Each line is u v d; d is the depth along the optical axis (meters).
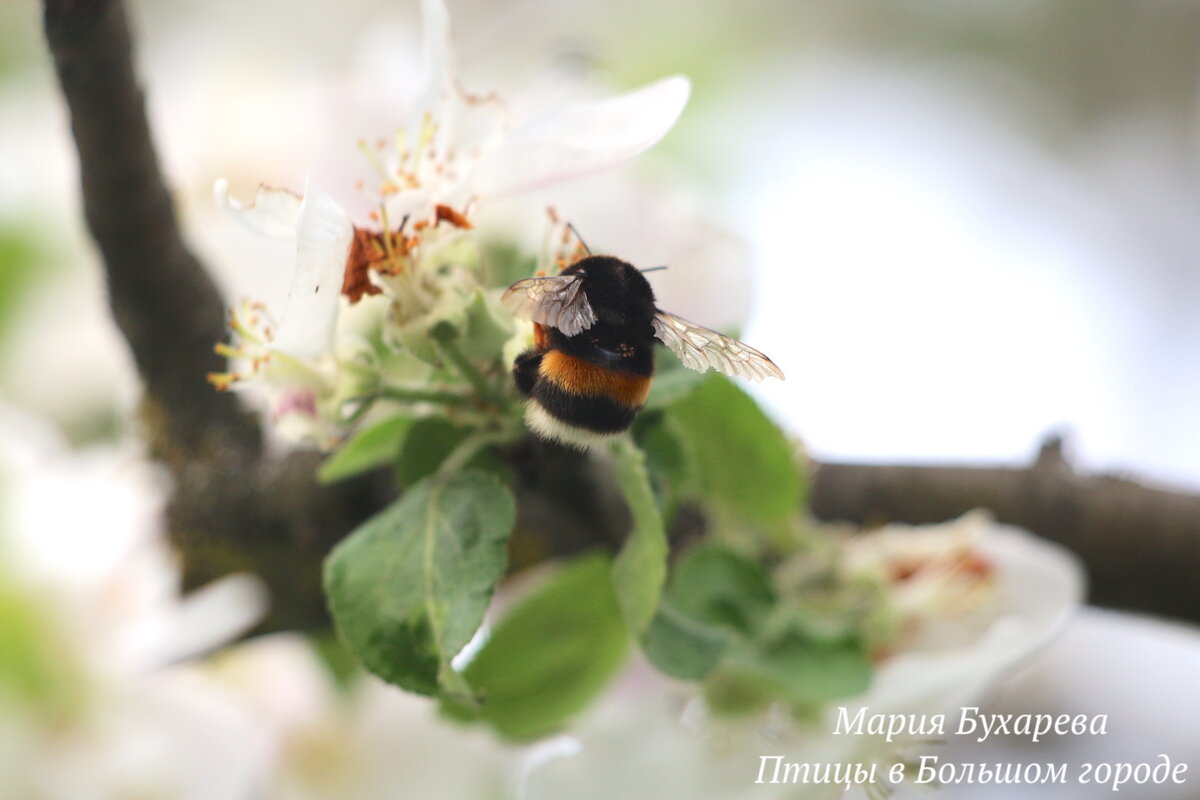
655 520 0.31
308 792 0.37
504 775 0.38
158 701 0.36
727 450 0.34
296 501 0.35
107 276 0.34
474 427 0.32
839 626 0.34
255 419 0.35
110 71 0.32
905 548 0.36
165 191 0.33
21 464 0.36
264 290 0.36
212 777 0.36
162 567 0.36
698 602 0.34
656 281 0.35
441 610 0.31
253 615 0.36
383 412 0.32
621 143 0.31
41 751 0.36
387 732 0.37
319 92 0.37
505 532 0.31
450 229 0.31
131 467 0.36
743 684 0.35
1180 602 0.37
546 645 0.34
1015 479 0.37
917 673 0.34
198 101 0.39
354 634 0.31
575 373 0.32
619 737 0.35
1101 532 0.37
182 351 0.34
